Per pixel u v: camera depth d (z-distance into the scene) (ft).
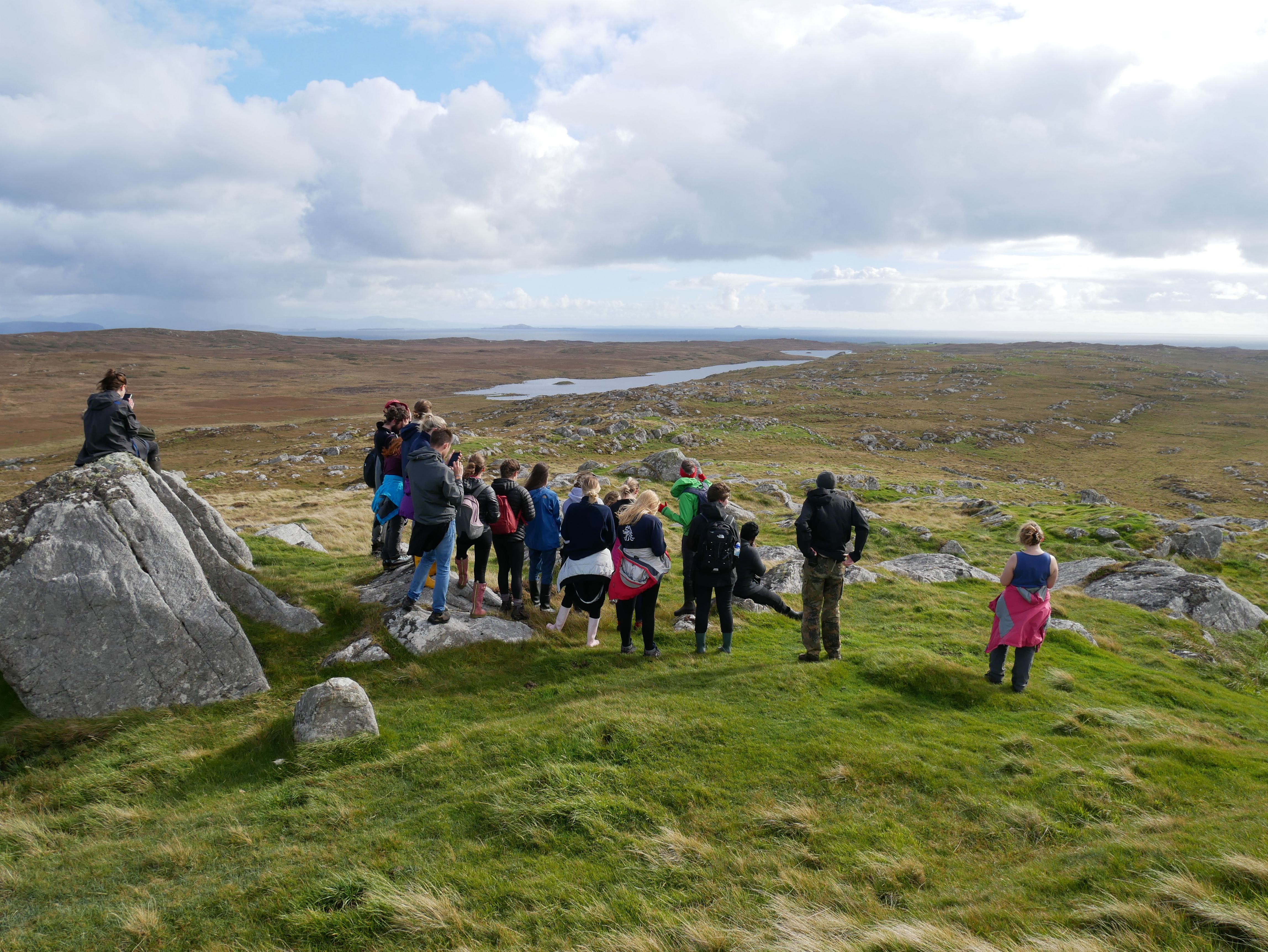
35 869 19.88
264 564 48.14
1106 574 66.44
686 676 32.58
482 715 29.14
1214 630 54.65
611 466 175.94
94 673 28.66
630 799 21.63
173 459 237.45
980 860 18.85
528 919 16.22
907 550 88.99
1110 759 25.25
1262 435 314.55
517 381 650.43
